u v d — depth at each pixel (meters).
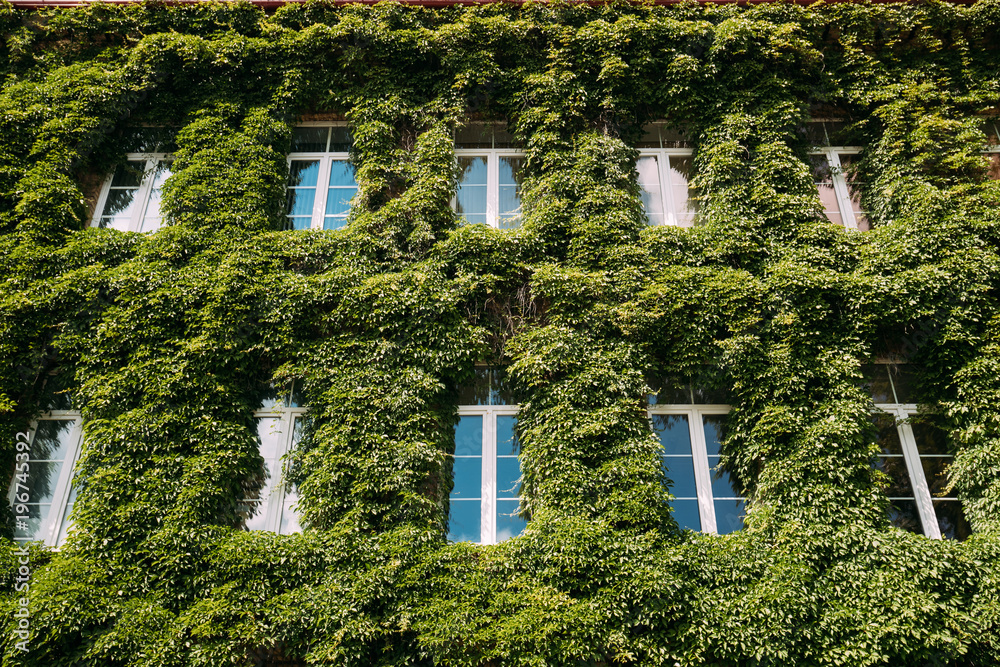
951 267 9.55
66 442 9.13
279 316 9.45
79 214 10.62
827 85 11.55
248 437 8.92
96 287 9.59
